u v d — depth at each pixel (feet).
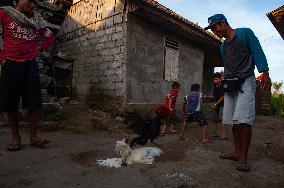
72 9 36.50
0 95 13.89
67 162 12.94
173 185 10.57
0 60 13.99
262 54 11.98
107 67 29.94
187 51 37.29
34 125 15.16
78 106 30.27
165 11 27.09
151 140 15.42
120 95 28.07
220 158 14.73
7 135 18.07
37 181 10.32
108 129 23.47
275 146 19.61
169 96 24.22
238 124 12.57
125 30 27.86
